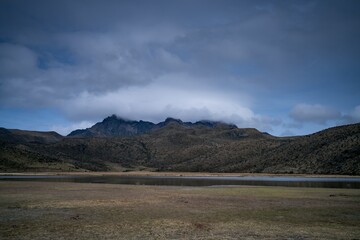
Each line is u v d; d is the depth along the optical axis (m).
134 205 32.16
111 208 30.11
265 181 80.62
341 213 27.45
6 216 25.58
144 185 64.25
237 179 95.25
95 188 53.94
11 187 54.62
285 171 133.12
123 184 67.50
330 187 56.78
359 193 44.59
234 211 28.48
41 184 63.69
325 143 141.50
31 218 24.77
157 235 19.58
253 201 35.62
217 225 22.45
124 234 19.81
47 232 20.22
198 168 195.88
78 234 19.77
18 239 18.53
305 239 18.66
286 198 38.56
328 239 18.64
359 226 22.19
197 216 25.94
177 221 23.83
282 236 19.36
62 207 30.61
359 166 110.38
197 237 19.11
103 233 20.05
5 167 150.12
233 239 18.67
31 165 166.25
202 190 50.38
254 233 20.11
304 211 28.53
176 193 45.06
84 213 27.20
